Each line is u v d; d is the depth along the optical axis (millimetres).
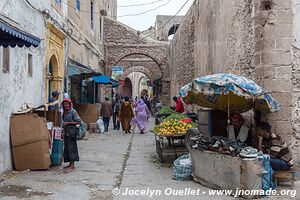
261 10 8172
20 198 6250
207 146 7195
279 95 8016
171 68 28656
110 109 18109
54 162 9062
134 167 9125
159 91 35406
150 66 37188
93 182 7516
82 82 19859
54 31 12477
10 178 7578
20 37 5941
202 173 7254
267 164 6469
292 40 8070
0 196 6328
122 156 10773
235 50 10164
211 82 7199
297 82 8070
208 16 14117
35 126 8391
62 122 9023
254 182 6277
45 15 11062
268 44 8070
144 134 16875
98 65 25688
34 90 10031
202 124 9094
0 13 7340
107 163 9617
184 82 20906
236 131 8109
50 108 11211
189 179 7734
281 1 8062
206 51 14602
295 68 8078
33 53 9898
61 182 7426
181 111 15781
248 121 8227
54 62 13133
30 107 9273
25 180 7477
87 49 20391
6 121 7988
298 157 8062
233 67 10359
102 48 28422
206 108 9602
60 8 13312
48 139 8672
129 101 17312
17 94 8641
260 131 7262
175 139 10406
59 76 13359
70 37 15438
